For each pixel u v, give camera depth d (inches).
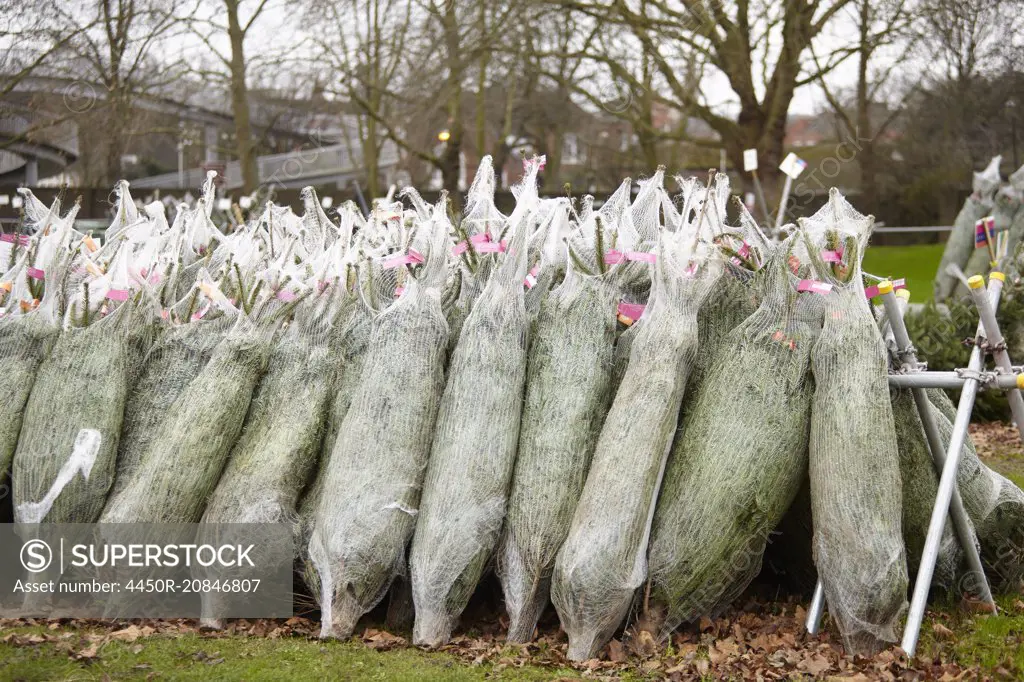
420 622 173.2
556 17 833.5
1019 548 189.8
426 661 165.5
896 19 761.6
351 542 172.4
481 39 807.1
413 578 173.8
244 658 166.4
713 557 171.2
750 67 795.4
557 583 167.6
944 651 166.9
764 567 205.5
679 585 171.5
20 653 168.7
